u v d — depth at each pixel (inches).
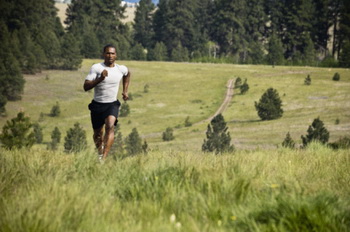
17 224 171.3
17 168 278.2
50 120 5787.4
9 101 6486.2
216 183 234.7
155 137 4699.8
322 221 181.9
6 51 6589.6
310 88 6604.3
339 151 494.6
